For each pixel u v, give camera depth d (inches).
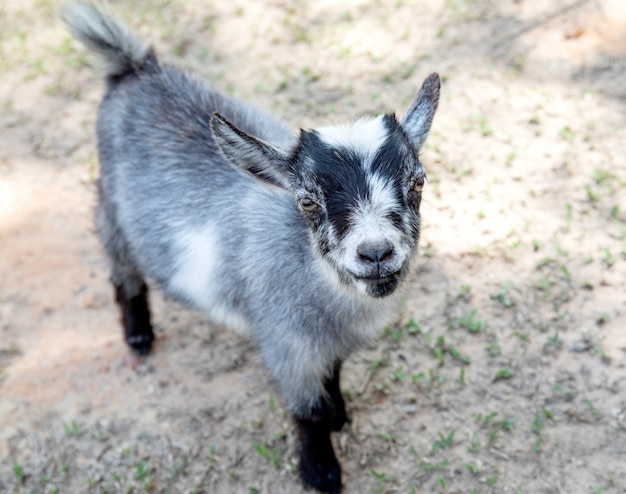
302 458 47.8
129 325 53.1
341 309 44.6
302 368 45.6
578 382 49.3
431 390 50.0
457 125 60.9
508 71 63.4
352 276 41.7
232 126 42.0
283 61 67.7
